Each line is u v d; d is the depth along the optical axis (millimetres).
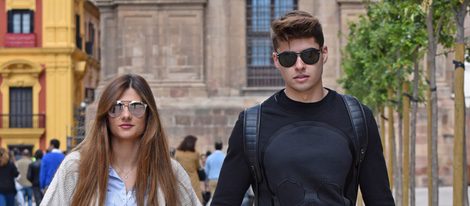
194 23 41375
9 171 24375
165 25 41219
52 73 60938
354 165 6809
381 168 6914
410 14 18156
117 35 41406
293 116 6832
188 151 21594
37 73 60781
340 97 6957
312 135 6691
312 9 41594
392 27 21688
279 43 6898
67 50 60750
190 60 41281
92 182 7043
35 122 60312
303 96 6867
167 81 41094
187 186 7352
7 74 60719
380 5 23516
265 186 6824
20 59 60656
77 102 63312
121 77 7277
